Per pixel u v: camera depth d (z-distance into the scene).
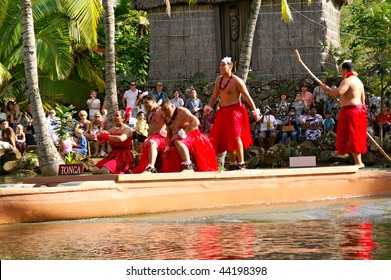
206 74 28.94
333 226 10.15
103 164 13.33
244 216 11.40
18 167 22.73
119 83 29.52
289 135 23.69
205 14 28.98
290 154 22.55
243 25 28.73
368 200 13.45
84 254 8.59
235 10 28.75
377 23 24.95
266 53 28.28
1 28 28.59
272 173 13.12
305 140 23.62
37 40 28.05
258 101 27.03
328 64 28.31
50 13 28.38
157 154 13.12
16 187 11.51
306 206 12.60
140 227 10.54
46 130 20.19
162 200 12.07
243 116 13.83
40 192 11.19
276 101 26.86
